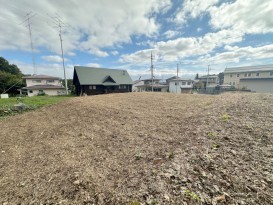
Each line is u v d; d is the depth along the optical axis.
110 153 3.72
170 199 1.99
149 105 9.37
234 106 6.02
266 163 2.43
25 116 8.56
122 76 32.69
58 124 6.66
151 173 2.61
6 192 2.52
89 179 2.73
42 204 2.22
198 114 5.87
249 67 41.31
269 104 5.82
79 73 27.83
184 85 44.34
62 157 3.69
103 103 10.72
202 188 2.09
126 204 2.04
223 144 3.16
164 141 3.97
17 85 36.06
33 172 3.10
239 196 1.89
